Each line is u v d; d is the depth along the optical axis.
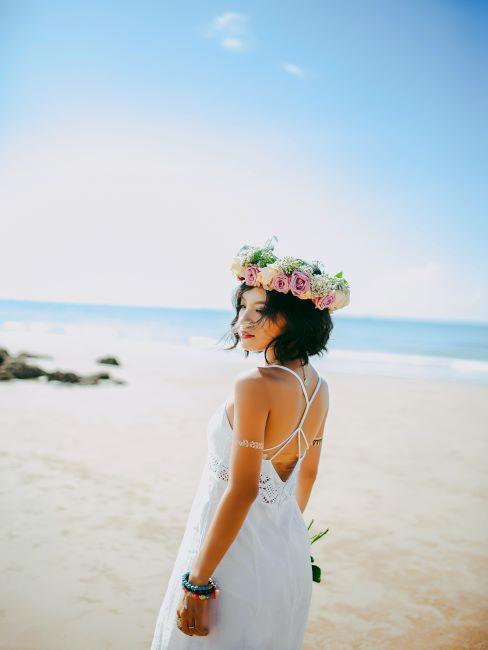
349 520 4.83
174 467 6.11
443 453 7.25
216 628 1.66
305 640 3.01
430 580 3.75
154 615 3.19
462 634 3.09
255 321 1.80
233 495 1.59
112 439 7.26
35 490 5.20
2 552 3.89
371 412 10.24
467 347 38.06
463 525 4.76
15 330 38.75
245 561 1.69
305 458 2.05
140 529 4.41
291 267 1.75
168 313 81.00
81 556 3.90
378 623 3.20
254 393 1.63
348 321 96.62
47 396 10.50
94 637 2.94
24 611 3.16
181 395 11.16
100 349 23.41
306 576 1.83
